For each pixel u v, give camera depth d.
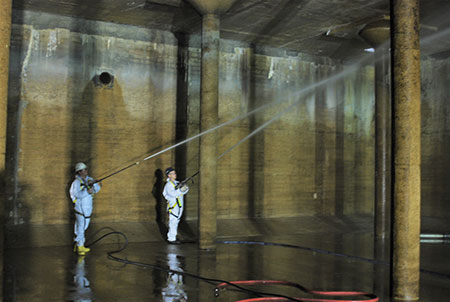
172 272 7.69
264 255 9.41
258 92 13.70
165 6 10.41
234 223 12.86
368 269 8.13
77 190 9.45
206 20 9.83
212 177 9.99
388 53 12.00
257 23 11.72
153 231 11.56
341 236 12.39
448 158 14.30
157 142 12.09
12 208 10.34
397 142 6.26
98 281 7.00
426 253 9.93
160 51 12.18
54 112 10.85
